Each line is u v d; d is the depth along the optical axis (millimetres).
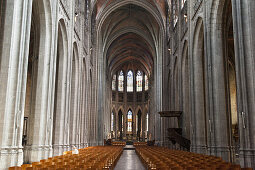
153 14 45812
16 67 13422
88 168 11062
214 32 20000
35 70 19453
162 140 45750
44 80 18938
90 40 38906
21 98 13602
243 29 14102
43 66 19016
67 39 24609
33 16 19750
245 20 14109
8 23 13430
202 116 24297
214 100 19359
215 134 18953
